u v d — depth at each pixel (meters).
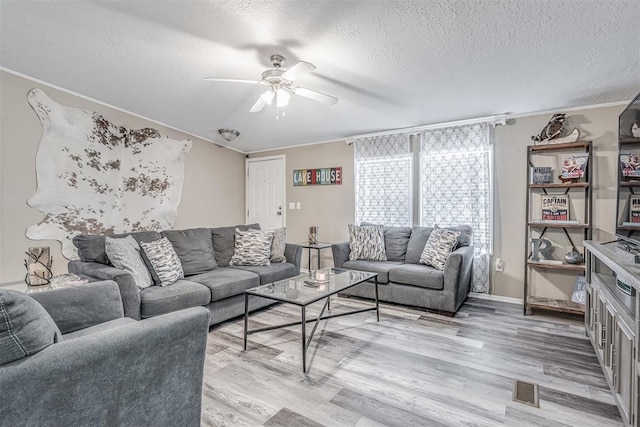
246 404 1.86
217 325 3.08
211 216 5.28
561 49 2.32
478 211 3.83
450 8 1.95
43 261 2.49
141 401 1.26
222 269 3.50
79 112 3.74
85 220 3.85
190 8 2.10
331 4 1.97
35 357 1.01
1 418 0.94
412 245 3.95
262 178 5.76
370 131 4.54
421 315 3.30
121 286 2.33
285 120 4.24
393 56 2.52
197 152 5.05
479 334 2.82
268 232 3.93
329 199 5.07
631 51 2.31
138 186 4.33
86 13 2.27
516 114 3.65
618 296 1.89
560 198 3.36
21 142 3.36
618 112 3.20
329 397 1.93
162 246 3.02
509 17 2.00
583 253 3.33
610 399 1.89
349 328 2.97
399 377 2.14
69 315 1.76
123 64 2.98
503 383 2.06
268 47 2.48
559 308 3.14
